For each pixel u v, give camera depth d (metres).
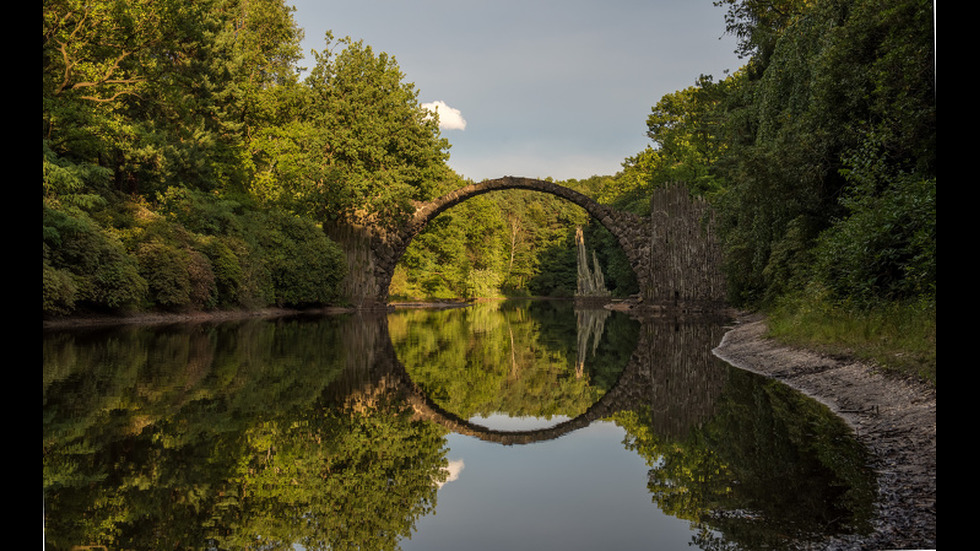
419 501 4.53
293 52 45.78
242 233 29.44
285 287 32.59
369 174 37.97
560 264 94.88
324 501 4.41
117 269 19.86
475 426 7.74
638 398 9.89
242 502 4.29
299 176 35.88
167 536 3.60
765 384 10.26
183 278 23.41
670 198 39.81
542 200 102.69
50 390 8.30
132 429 6.32
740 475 5.03
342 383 10.33
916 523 3.65
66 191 19.17
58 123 20.45
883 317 10.34
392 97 39.34
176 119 29.77
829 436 6.23
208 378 9.77
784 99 23.17
